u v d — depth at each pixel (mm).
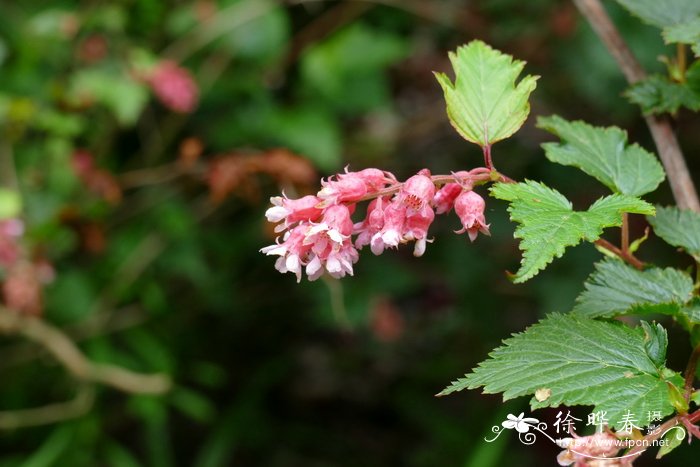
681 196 751
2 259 1029
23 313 1112
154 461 1374
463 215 691
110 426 1518
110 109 1227
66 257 1265
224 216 1366
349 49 1211
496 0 1345
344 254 694
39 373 1359
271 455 1623
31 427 1393
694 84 748
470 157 1487
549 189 687
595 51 1246
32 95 1174
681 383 674
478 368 681
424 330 1683
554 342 683
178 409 1685
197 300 1417
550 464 1421
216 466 1448
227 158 1129
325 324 1396
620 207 678
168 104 1118
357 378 1782
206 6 1203
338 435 1689
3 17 1194
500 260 1396
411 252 1447
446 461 1452
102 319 1266
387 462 1640
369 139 1445
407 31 1415
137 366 1338
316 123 1217
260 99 1252
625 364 678
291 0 1211
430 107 1489
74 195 1179
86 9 1216
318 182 1340
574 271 1269
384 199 701
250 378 1622
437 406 1581
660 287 706
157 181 1227
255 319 1585
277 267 699
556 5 1313
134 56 1124
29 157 1171
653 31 1188
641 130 1386
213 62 1246
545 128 729
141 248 1258
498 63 706
